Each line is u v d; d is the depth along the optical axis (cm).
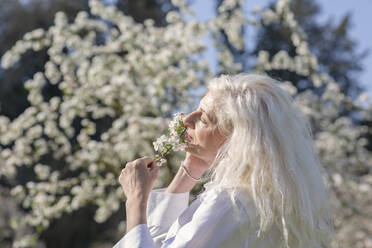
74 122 1242
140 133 497
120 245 121
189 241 117
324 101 621
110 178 491
